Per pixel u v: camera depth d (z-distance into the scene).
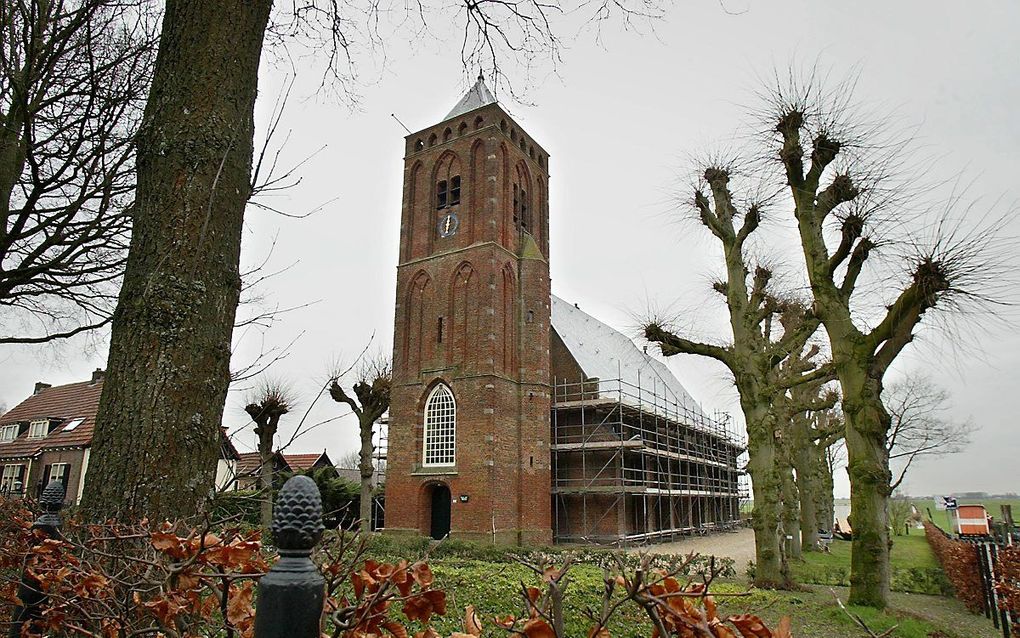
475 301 34.41
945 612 14.63
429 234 37.56
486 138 36.81
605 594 2.22
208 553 2.51
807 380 17.98
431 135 39.19
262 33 4.57
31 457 37.06
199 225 3.90
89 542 2.95
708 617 2.03
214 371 3.83
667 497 43.41
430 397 34.78
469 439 32.44
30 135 6.95
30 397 44.97
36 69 6.95
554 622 2.13
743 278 19.41
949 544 17.67
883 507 13.56
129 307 3.74
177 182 3.92
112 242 8.02
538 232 40.47
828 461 41.09
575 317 48.53
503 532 31.41
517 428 33.97
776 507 17.77
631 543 34.97
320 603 1.89
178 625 2.54
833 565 23.86
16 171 6.98
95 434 3.58
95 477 3.46
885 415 13.85
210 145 4.05
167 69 4.18
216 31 4.24
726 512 55.62
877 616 12.53
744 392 18.75
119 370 3.63
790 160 15.80
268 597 1.83
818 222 15.55
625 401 40.16
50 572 3.10
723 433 55.72
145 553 2.94
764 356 19.12
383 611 2.32
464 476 32.00
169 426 3.53
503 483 32.09
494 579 12.41
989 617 13.68
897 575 18.09
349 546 3.13
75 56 7.27
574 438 38.28
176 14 4.25
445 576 11.64
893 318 13.52
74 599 2.95
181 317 3.72
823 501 40.75
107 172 7.57
